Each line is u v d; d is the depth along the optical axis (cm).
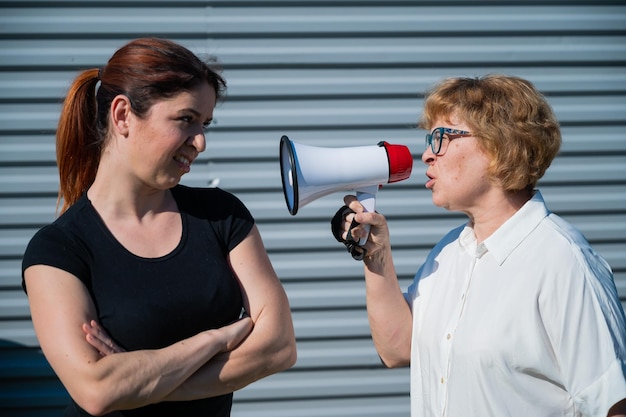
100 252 196
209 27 369
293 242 377
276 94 373
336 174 209
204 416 204
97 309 192
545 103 204
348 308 380
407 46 376
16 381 367
